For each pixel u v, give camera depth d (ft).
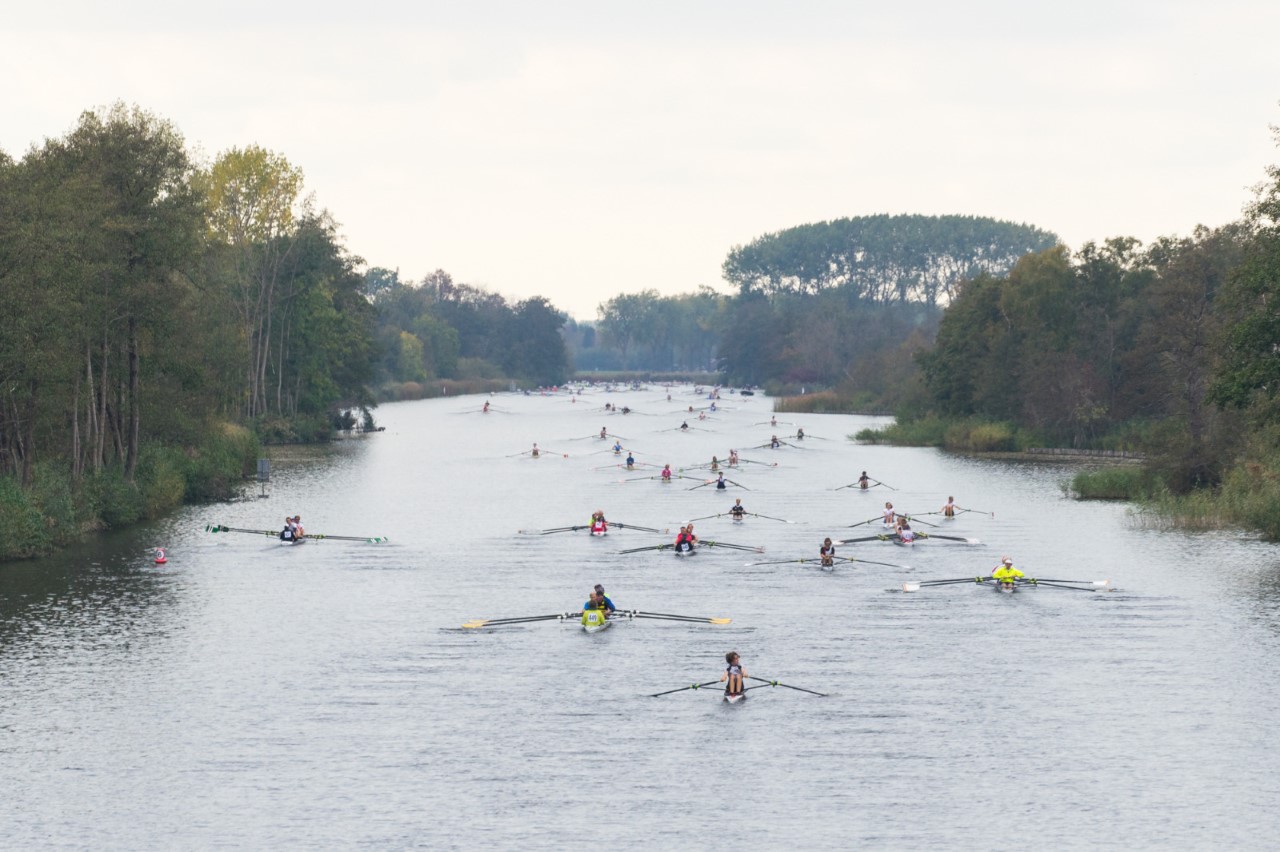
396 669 211.82
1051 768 164.66
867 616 249.34
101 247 339.77
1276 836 144.46
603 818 149.59
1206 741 174.70
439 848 142.00
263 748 173.27
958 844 142.51
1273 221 347.36
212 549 331.16
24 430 343.46
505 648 225.56
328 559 317.42
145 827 147.84
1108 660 215.72
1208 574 290.76
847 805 153.17
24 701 193.47
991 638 231.09
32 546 319.88
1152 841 143.33
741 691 193.47
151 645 227.20
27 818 150.20
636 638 232.53
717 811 151.43
